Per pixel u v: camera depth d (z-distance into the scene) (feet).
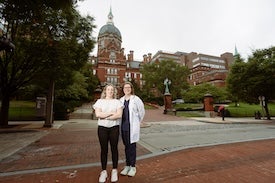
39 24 37.76
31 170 14.15
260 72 71.87
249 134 32.94
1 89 44.65
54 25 40.06
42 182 12.03
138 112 13.75
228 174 13.62
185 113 92.73
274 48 71.46
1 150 21.62
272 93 73.72
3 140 28.45
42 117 64.90
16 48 41.24
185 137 30.14
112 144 12.08
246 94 78.48
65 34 43.09
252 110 103.86
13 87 45.57
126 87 14.02
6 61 43.45
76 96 97.91
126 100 13.92
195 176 13.20
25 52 41.91
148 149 21.53
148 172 13.98
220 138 28.81
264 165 15.66
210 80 213.46
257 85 70.90
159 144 24.35
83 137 31.27
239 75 76.48
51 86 47.65
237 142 24.56
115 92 12.94
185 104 140.67
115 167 12.07
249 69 73.67
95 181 12.17
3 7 25.23
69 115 72.59
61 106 67.97
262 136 30.45
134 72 213.25
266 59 70.69
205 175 13.41
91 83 147.64
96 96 79.46
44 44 40.98
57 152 20.57
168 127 45.93
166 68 146.30
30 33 40.24
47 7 27.09
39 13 27.12
